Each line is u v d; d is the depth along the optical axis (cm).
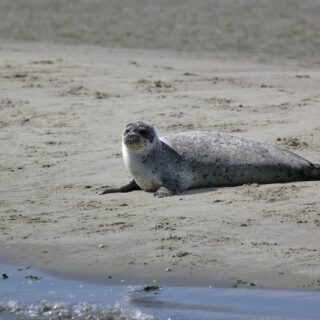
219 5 10894
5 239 3697
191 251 3384
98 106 5712
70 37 9400
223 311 2889
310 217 3644
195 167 4216
